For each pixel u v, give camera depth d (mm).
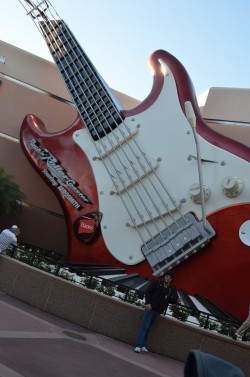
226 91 21422
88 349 7406
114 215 15812
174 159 15211
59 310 10125
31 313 9477
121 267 14938
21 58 24031
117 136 16906
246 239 12805
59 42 21859
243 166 13750
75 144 18281
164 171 15227
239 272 12625
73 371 5730
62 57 21188
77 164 17812
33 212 22078
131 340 9391
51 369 5496
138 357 8164
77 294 10086
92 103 18594
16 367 5105
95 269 13992
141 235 14688
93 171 17172
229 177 13453
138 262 14453
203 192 13711
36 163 18984
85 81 19578
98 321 9695
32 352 6008
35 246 20250
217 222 13438
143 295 10875
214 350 9062
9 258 11469
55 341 7188
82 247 16406
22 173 22578
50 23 22625
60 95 24062
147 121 16594
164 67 17125
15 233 12773
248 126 20469
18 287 10930
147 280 13820
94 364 6453
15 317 8258
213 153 14453
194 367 2857
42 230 22016
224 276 12812
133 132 16531
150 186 15281
